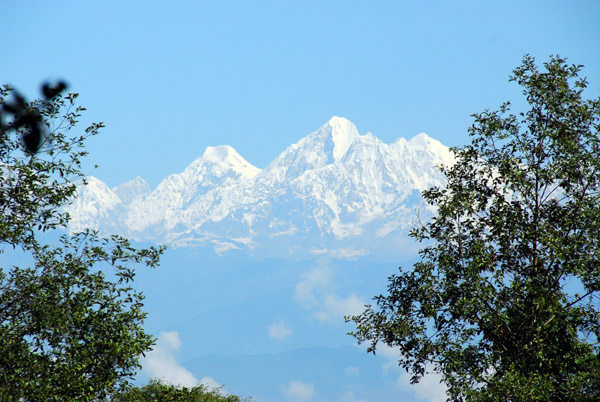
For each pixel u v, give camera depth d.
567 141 61.94
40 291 48.19
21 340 48.56
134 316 51.44
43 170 51.28
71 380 48.72
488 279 62.41
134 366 51.75
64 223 51.69
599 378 55.75
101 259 51.31
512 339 61.69
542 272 62.31
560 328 60.84
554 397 57.56
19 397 46.69
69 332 49.28
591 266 59.84
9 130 49.59
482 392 58.84
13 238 49.59
